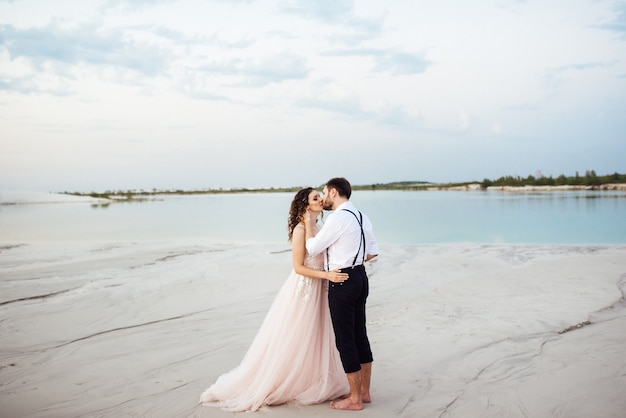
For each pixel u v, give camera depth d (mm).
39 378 4535
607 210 26078
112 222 23453
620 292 7547
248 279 9086
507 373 4367
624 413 3469
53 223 22969
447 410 3664
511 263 10477
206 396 3916
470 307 6902
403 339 5500
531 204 33375
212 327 6180
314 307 3867
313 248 3641
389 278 9117
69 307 7156
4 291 8156
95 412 3781
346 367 3654
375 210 30453
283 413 3660
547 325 5867
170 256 11867
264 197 69500
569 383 4027
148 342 5594
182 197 71500
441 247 13242
